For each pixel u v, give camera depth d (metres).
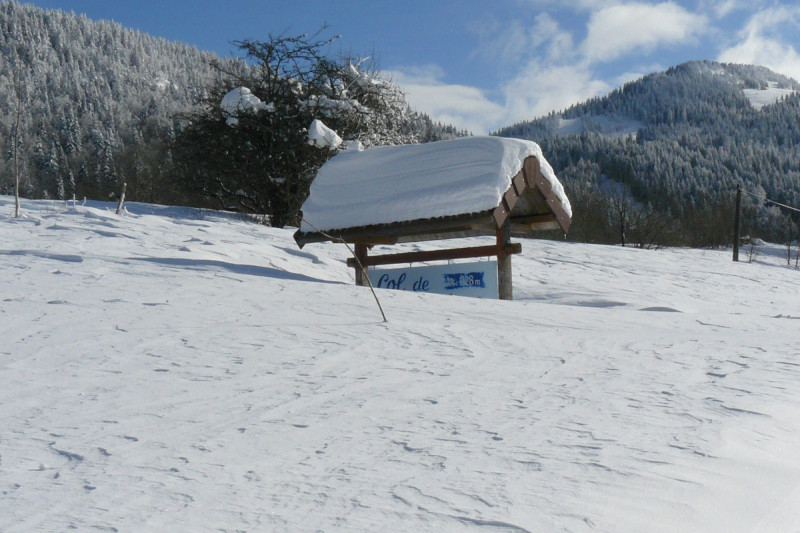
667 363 5.57
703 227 49.31
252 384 4.76
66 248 13.12
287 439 3.48
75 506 2.58
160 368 5.20
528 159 10.97
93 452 3.30
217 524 2.39
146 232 16.61
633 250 26.12
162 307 7.76
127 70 182.38
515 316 8.36
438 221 10.73
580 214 45.56
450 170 11.05
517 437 3.41
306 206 12.22
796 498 2.63
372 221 11.35
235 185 28.02
